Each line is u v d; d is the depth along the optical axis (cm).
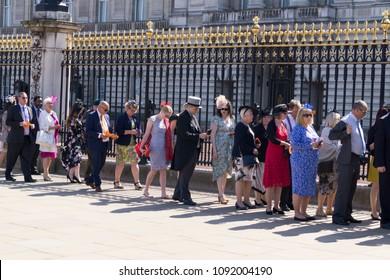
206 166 2358
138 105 2344
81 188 2184
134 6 7094
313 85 3897
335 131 1666
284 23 5259
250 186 1895
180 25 6322
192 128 1922
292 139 1705
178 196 1975
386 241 1484
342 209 1673
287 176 1780
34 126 2327
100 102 2159
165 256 1273
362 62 1905
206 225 1605
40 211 1725
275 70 2111
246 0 6194
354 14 5100
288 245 1409
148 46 2317
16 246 1331
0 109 2741
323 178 1762
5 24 7994
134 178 2202
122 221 1619
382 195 1636
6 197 1947
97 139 2125
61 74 2559
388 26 1864
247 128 1838
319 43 1989
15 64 2672
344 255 1330
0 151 2584
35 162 2511
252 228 1585
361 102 1672
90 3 7350
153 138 2003
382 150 1620
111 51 2419
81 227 1530
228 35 2161
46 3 2578
